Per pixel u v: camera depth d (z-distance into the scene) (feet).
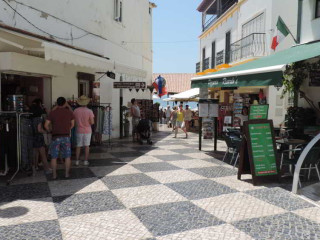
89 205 15.21
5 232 12.11
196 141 42.11
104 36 41.29
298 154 22.29
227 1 65.41
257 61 30.96
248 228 12.73
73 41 33.30
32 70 25.07
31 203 15.40
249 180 20.39
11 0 23.85
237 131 28.04
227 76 25.68
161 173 22.03
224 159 27.84
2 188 17.93
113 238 11.70
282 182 20.01
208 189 18.17
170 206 15.20
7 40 21.27
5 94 25.21
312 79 33.27
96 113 33.27
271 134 20.04
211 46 70.74
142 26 60.18
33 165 21.07
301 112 33.42
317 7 32.89
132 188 18.16
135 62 55.98
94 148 33.91
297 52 28.58
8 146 19.22
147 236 11.90
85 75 34.88
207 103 32.42
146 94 64.54
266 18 44.04
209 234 12.12
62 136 20.24
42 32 27.96
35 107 21.80
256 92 49.08
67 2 31.94
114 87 40.98
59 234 11.98
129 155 29.53
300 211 14.71
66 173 20.59
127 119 47.24
